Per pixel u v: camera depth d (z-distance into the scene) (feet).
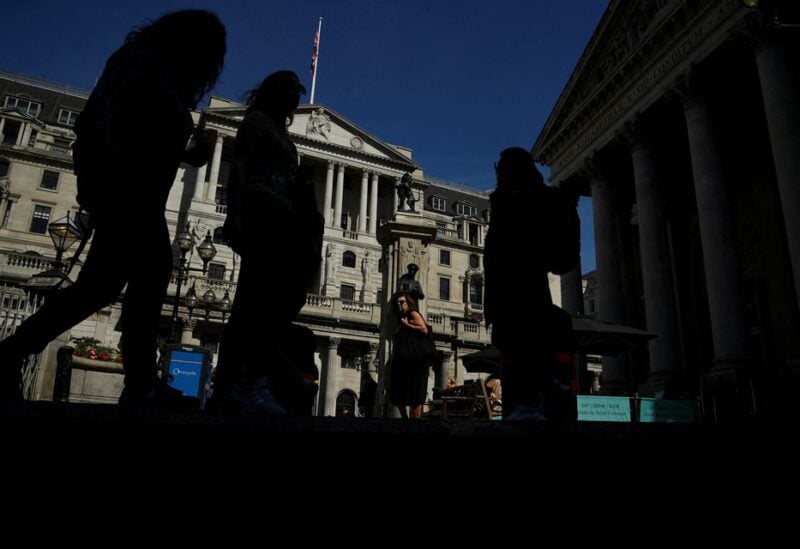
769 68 51.70
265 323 9.92
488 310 12.01
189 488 6.03
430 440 6.56
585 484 6.82
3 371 7.52
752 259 73.51
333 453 6.32
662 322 64.59
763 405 47.55
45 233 152.76
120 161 8.55
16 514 5.68
